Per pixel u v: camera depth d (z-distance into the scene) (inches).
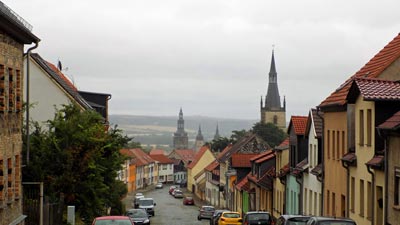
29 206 1094.4
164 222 2284.7
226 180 3405.5
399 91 1039.0
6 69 887.7
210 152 5492.1
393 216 913.5
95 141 1306.6
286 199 1872.5
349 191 1205.7
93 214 1331.2
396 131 886.4
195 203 4232.3
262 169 2281.0
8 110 912.9
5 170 895.7
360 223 1122.0
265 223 1302.9
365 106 1090.1
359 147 1135.6
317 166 1507.1
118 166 1531.7
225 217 1660.9
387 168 939.3
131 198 4387.3
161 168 7391.7
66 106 1374.3
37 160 1245.7
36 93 1829.5
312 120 1558.8
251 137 3661.4
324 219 818.8
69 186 1272.1
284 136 5433.1
